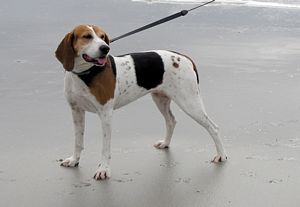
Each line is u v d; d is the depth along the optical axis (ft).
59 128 18.20
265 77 22.36
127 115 19.12
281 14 34.17
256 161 16.61
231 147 17.33
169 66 16.69
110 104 16.03
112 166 16.38
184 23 31.50
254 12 34.63
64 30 29.27
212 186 15.56
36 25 30.42
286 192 15.30
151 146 17.40
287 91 21.08
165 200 15.06
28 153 16.88
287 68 23.31
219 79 22.13
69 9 35.29
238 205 14.87
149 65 16.55
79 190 15.39
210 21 32.14
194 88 16.83
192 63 16.96
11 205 14.84
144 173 16.10
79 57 15.67
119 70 16.25
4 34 28.07
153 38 27.68
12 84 21.29
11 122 18.52
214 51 25.35
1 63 23.34
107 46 15.47
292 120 18.93
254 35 28.81
